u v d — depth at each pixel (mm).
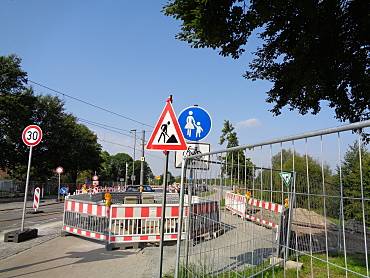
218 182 3510
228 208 3295
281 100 7566
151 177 119062
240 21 6090
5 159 35938
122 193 16641
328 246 2287
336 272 2250
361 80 6125
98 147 56469
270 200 2641
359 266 2148
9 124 33438
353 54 5945
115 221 7094
